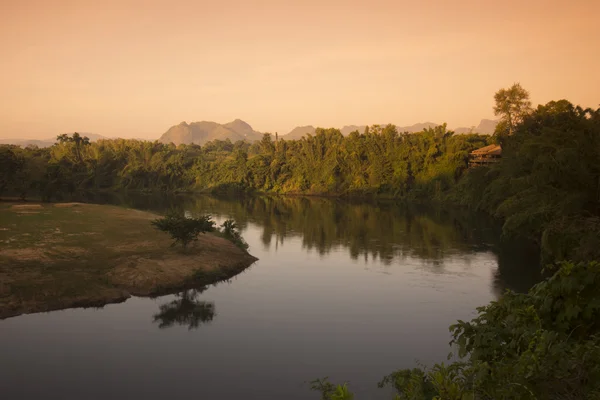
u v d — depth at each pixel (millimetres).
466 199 73875
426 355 17688
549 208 29688
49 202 76125
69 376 15727
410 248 40594
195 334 19812
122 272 27469
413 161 95812
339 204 86688
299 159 119688
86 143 142750
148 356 17484
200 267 30031
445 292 26609
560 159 29953
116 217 51062
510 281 28719
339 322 21516
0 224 42125
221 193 120938
